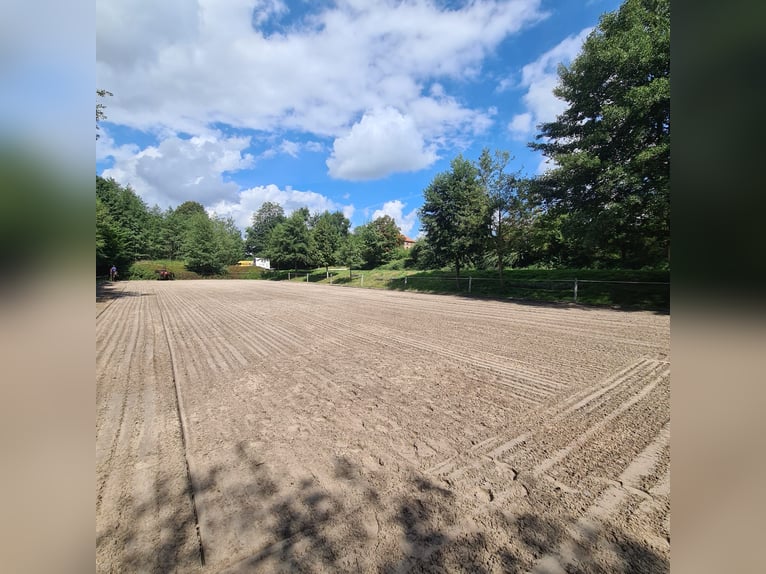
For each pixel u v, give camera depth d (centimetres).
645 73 1000
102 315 1142
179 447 311
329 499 238
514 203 1412
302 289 2241
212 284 2967
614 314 984
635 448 294
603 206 1106
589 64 1075
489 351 612
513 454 289
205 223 4291
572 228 1167
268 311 1199
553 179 1221
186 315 1132
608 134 1046
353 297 1658
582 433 321
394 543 200
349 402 403
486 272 1883
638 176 987
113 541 205
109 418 373
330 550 196
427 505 231
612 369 503
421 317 1004
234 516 224
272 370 532
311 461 284
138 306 1384
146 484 259
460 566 184
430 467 273
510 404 388
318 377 494
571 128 1183
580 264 1792
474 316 1002
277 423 354
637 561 185
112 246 2350
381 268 3022
